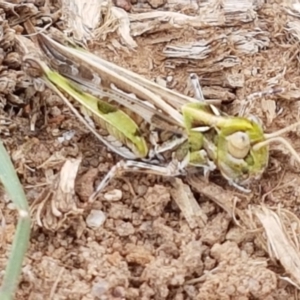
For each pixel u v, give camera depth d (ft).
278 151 0.17
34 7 0.18
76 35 0.18
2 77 0.17
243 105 0.18
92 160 0.17
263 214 0.17
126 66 0.18
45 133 0.17
